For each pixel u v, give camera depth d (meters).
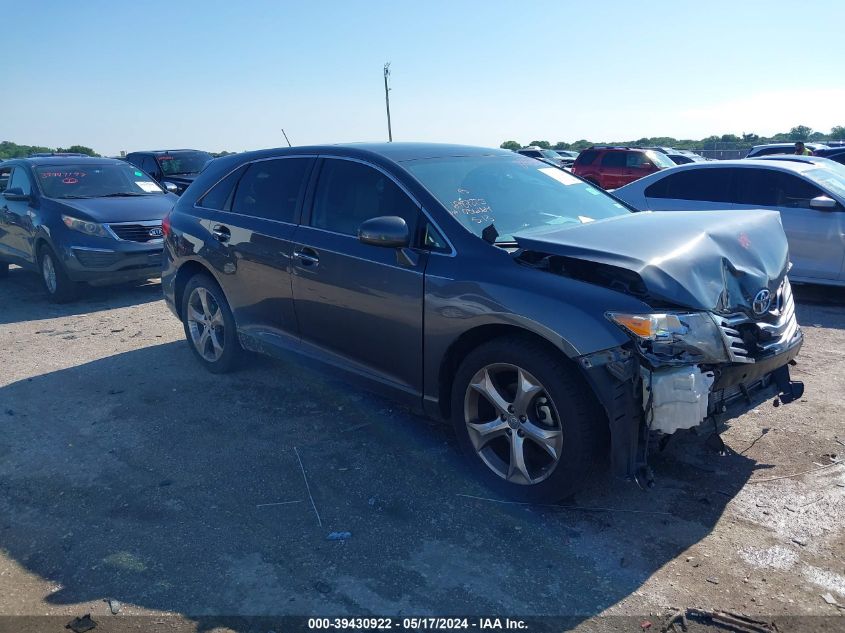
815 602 2.86
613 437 3.19
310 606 2.91
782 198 8.05
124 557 3.27
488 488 3.75
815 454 4.05
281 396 5.15
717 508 3.54
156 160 17.58
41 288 9.87
